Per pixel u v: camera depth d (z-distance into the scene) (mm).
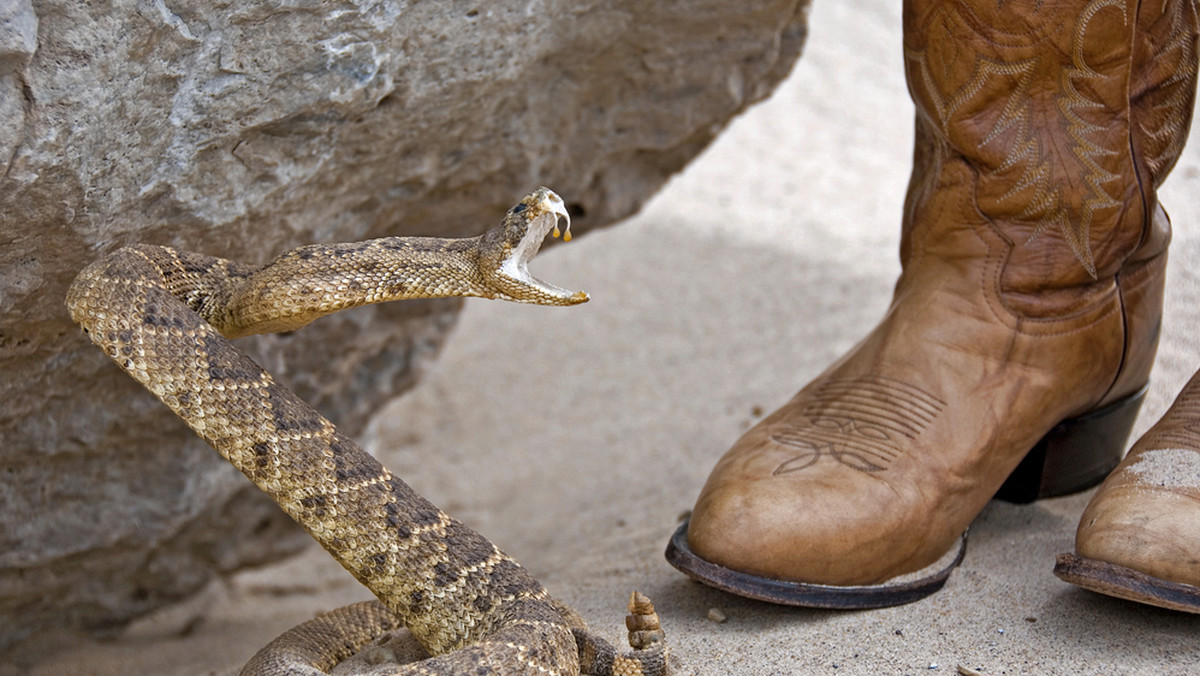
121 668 4266
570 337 7188
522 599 2377
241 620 4730
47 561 3684
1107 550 2443
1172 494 2510
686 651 2584
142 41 2355
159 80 2480
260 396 2432
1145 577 2396
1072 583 2512
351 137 3145
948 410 2857
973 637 2555
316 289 2506
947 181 2980
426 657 2594
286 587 5066
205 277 2619
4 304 2641
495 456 6102
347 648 2682
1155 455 2666
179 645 4469
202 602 4762
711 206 8688
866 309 6793
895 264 7375
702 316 7102
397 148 3379
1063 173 2824
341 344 4285
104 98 2334
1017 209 2875
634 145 4223
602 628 2797
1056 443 3146
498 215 4102
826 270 7422
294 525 4691
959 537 2951
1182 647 2430
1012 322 2914
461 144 3613
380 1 2787
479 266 2553
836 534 2645
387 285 2555
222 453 2434
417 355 4777
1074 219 2854
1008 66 2783
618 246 8148
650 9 3652
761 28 3947
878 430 2855
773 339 6668
